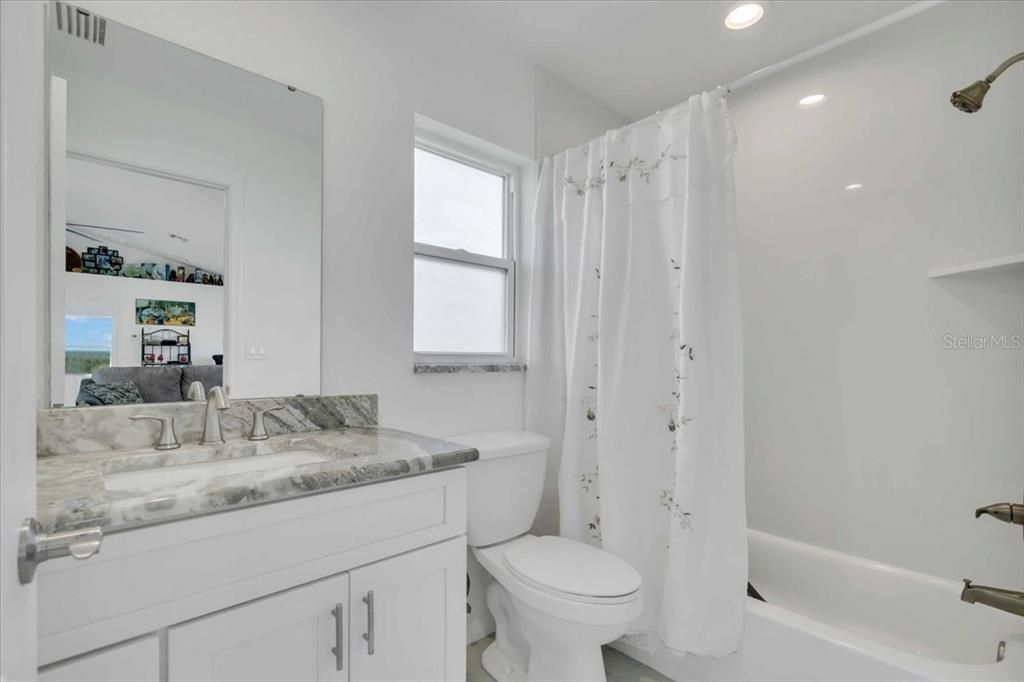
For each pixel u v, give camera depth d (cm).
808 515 194
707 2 170
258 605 85
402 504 107
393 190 162
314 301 143
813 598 181
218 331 127
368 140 157
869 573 171
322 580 94
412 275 167
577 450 174
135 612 73
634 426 157
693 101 144
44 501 72
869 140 181
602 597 127
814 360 194
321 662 93
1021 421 150
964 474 160
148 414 116
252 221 133
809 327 196
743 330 216
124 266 114
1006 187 152
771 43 193
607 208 164
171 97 121
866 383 181
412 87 168
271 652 87
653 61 206
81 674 68
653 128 160
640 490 156
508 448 164
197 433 123
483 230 206
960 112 160
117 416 111
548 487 200
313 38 145
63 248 107
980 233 157
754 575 196
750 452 212
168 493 77
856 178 184
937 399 165
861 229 182
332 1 150
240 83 132
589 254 175
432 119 174
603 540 158
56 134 106
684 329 141
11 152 37
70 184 108
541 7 172
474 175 203
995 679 106
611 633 130
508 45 194
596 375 175
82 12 109
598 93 232
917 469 169
